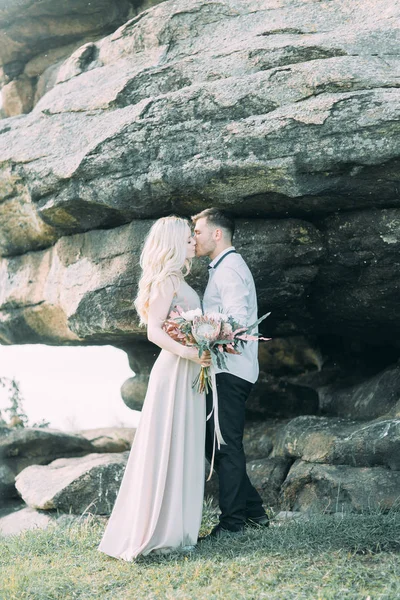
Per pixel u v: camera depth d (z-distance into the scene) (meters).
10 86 8.36
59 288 6.63
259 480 6.14
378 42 5.37
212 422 5.03
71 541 5.26
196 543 4.72
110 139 5.71
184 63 5.91
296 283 5.91
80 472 6.18
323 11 5.90
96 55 6.93
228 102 5.36
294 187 5.25
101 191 5.80
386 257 5.62
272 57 5.52
